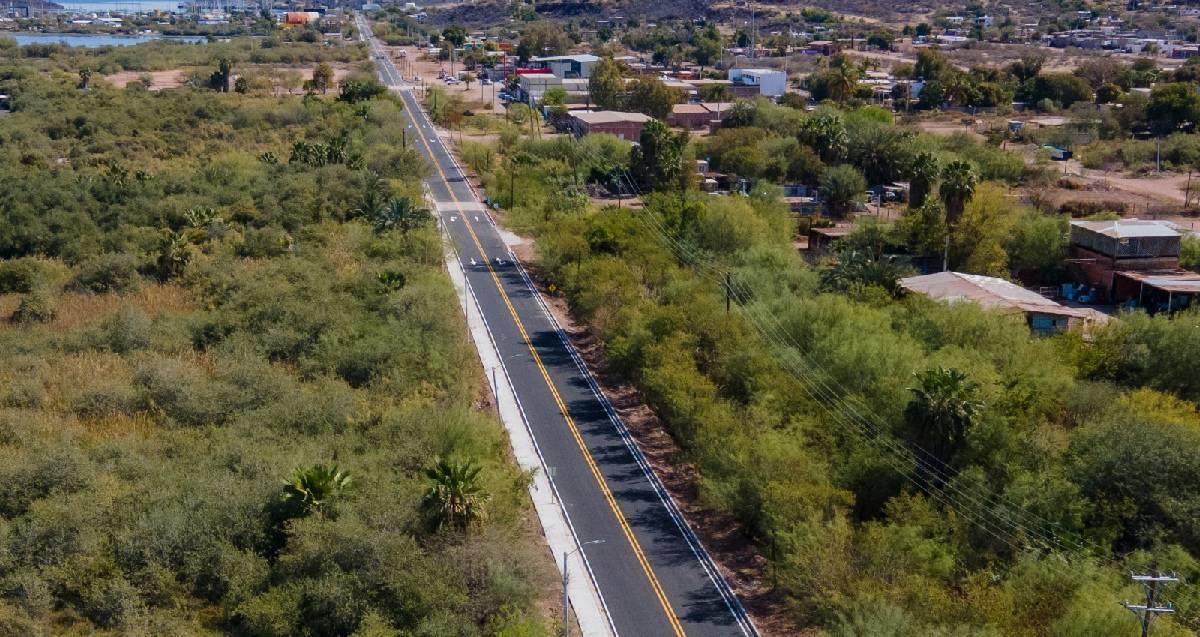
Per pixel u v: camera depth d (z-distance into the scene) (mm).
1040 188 163625
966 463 68938
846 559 58125
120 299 107625
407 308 97000
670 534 66812
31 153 165625
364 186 138125
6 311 106250
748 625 57688
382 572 56406
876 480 68250
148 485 67188
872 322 85250
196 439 76000
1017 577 57594
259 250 117875
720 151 167000
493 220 139750
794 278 101438
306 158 156000
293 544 59875
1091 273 116625
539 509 69250
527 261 123375
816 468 67688
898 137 163875
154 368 85188
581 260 111312
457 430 71875
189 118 195000
